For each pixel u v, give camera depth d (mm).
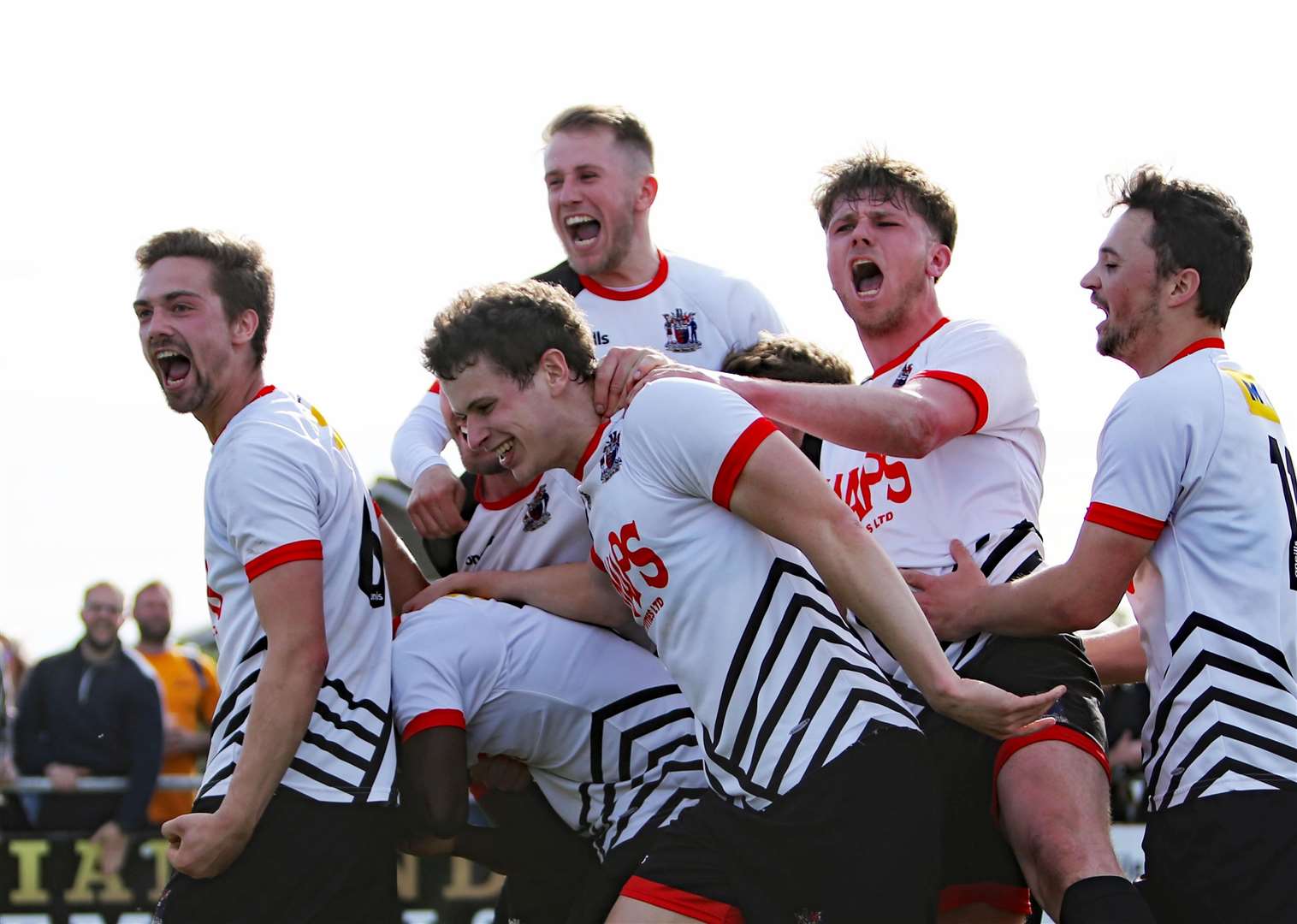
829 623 4426
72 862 9875
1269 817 4660
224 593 4820
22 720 10180
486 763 5332
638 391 4453
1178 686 4824
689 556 4367
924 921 4242
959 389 5156
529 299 4664
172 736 10914
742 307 6188
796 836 4266
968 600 5070
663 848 4477
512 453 4680
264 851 4641
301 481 4703
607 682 5062
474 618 5090
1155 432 4836
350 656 4844
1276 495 4883
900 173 5430
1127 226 5117
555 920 5430
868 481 5406
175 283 4840
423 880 9141
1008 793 4906
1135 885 5023
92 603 10211
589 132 6062
